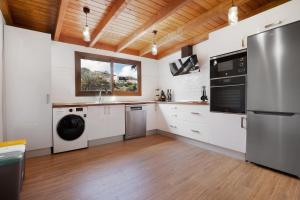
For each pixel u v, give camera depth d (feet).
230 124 8.23
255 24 7.23
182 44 13.12
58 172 6.76
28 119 8.14
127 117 11.76
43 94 8.50
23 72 7.97
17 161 3.87
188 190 5.44
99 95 12.33
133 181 6.04
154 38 12.04
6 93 7.61
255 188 5.52
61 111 9.02
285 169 6.31
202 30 11.08
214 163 7.63
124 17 9.22
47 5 7.82
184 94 13.53
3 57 7.54
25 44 8.02
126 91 14.29
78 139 9.57
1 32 7.20
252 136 7.33
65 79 11.20
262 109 6.93
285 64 6.24
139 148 9.93
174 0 7.68
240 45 7.80
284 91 6.29
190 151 9.34
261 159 7.04
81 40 11.77
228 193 5.25
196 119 10.10
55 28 9.28
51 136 8.82
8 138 7.68
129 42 11.54
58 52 10.95
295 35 5.98
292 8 6.13
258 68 7.04
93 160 8.05
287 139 6.25
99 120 10.42
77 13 8.57
